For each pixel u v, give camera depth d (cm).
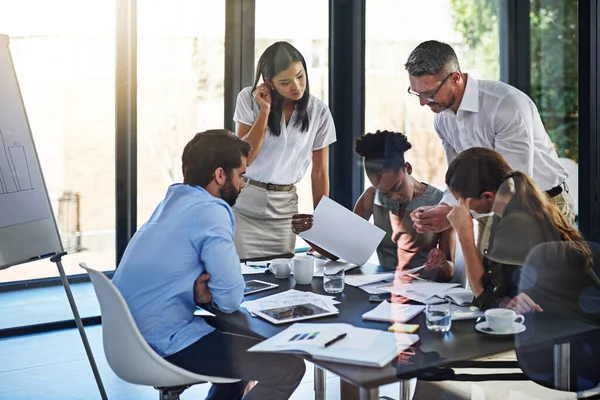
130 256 189
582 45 407
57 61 386
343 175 408
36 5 378
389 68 407
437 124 290
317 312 176
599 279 182
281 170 289
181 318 186
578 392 185
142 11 398
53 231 248
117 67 396
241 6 414
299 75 288
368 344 147
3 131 238
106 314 179
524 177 203
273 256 265
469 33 421
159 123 409
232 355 175
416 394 203
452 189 207
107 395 274
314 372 228
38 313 366
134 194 408
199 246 185
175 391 186
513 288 180
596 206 381
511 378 185
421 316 172
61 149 393
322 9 421
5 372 300
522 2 431
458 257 214
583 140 401
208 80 416
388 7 409
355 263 239
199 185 202
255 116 292
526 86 427
